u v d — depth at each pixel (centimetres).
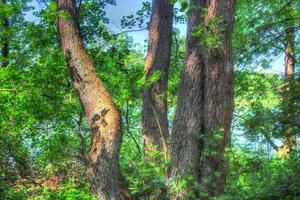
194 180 791
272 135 1069
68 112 1132
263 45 1391
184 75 843
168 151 909
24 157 1196
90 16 1340
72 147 1277
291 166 978
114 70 1287
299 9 1570
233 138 1345
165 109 1009
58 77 1048
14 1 927
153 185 812
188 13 851
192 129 815
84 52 922
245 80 1395
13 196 1153
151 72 1025
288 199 855
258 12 1575
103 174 840
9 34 922
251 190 898
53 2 884
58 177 1362
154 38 1045
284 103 1033
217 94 802
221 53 790
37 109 1071
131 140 1524
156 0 1062
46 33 997
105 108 866
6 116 1037
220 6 789
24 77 1000
